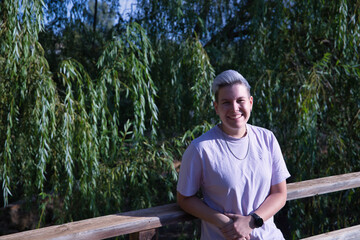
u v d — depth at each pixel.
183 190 1.53
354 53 3.50
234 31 4.02
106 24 4.05
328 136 3.63
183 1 3.67
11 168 2.87
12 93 2.61
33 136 2.67
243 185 1.49
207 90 3.26
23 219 4.40
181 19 3.65
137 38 3.10
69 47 3.78
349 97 3.66
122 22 3.89
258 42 3.55
